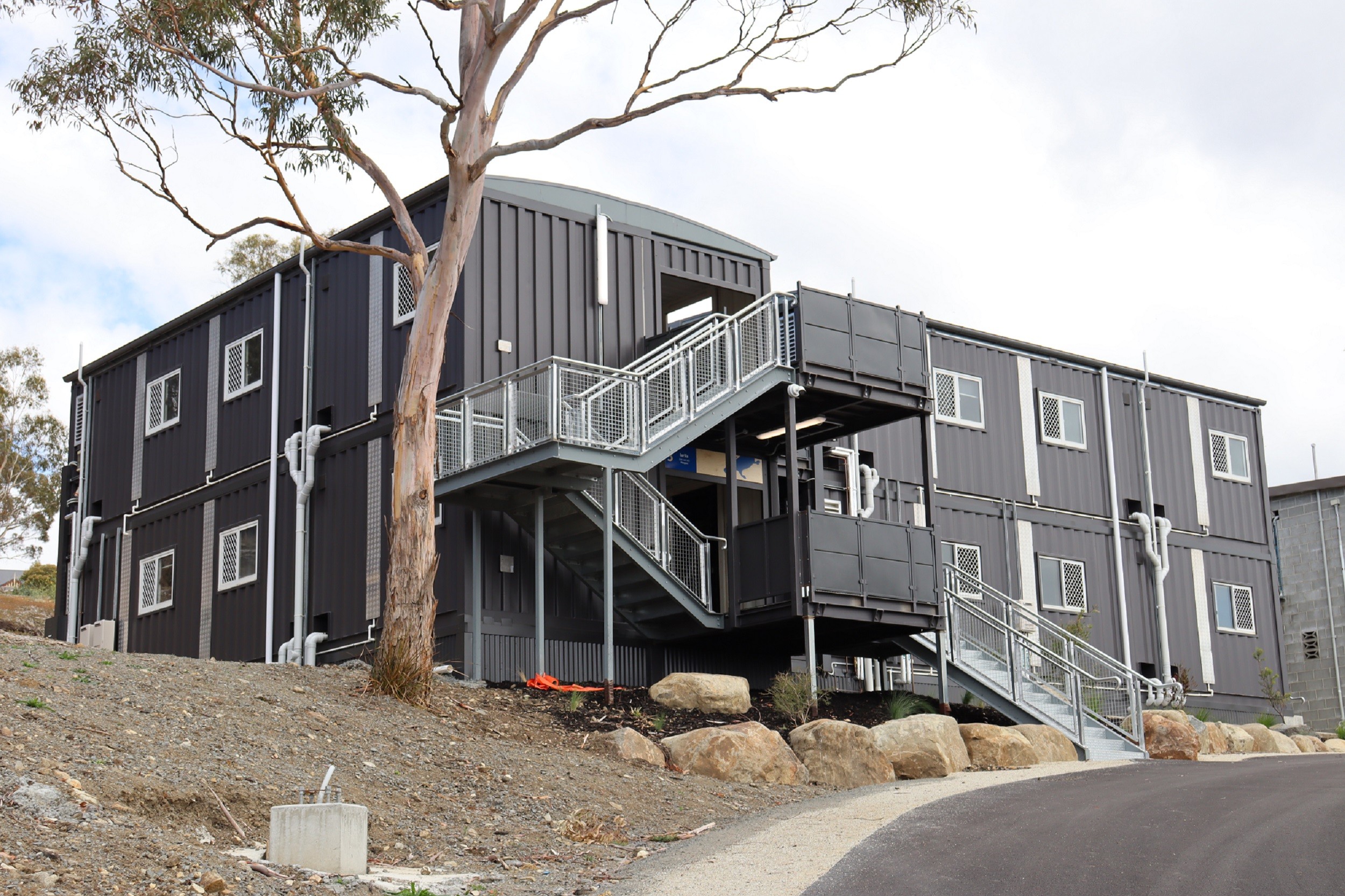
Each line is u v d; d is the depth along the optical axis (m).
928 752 14.93
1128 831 9.84
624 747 13.71
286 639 21.14
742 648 20.50
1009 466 26.08
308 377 21.72
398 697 14.13
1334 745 22.86
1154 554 27.39
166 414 25.20
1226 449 29.97
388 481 19.89
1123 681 20.50
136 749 9.92
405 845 9.66
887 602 18.55
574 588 19.11
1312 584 31.69
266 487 22.19
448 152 14.73
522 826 10.62
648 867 9.05
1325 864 8.52
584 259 20.30
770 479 21.58
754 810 12.23
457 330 18.66
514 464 16.56
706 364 18.58
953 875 8.20
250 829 9.24
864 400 19.27
